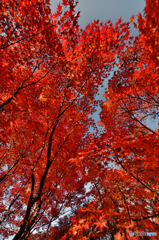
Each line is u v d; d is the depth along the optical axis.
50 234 7.36
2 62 4.28
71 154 5.86
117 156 2.74
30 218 3.23
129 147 2.49
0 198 8.93
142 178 3.44
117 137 2.58
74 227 3.04
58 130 6.10
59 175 5.58
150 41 2.25
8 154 8.03
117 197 4.82
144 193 3.94
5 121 4.49
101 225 2.75
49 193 5.38
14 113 4.89
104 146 2.59
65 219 10.06
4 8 3.43
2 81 4.39
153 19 1.96
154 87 3.27
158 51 2.29
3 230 8.30
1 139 4.74
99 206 4.35
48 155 3.56
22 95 5.57
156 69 2.70
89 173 2.84
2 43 3.83
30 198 3.44
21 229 2.83
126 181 4.52
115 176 4.17
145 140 2.29
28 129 6.41
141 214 2.99
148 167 2.97
